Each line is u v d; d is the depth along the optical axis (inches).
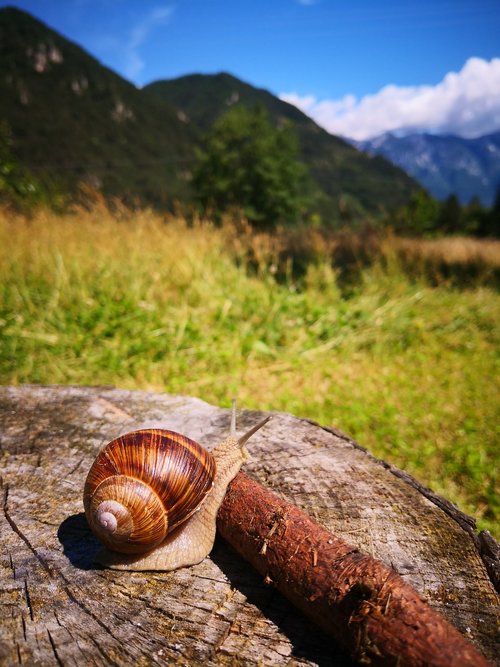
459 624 5.0
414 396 18.6
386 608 4.4
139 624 5.0
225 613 5.2
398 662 4.2
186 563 5.9
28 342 19.5
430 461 14.6
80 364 19.1
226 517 6.1
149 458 5.9
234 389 18.2
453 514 6.7
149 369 19.0
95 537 6.4
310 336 22.6
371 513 6.6
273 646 4.9
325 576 4.9
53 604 5.3
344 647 4.7
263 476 7.5
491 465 14.4
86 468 7.8
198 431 8.9
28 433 8.9
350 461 7.9
